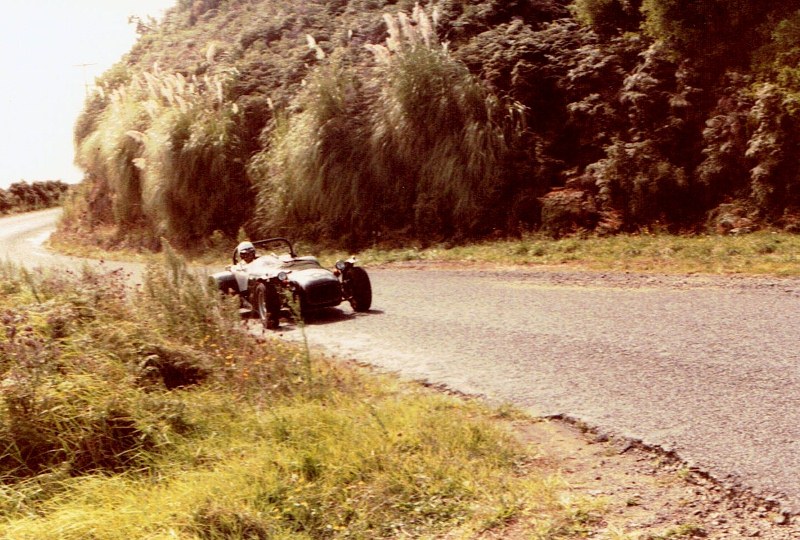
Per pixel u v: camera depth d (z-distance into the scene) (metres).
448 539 3.86
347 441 4.89
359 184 17.50
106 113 27.38
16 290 8.59
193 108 21.92
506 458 4.74
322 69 19.84
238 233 19.83
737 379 5.79
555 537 3.75
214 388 6.20
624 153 15.12
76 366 5.73
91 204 27.25
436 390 6.34
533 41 18.47
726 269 10.39
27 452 4.83
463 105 16.75
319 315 10.40
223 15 34.44
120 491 4.43
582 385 6.05
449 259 14.50
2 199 44.75
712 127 14.56
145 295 7.97
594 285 10.40
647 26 15.74
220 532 3.91
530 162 16.53
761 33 13.99
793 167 13.53
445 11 20.94
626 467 4.53
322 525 4.07
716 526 3.73
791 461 4.28
